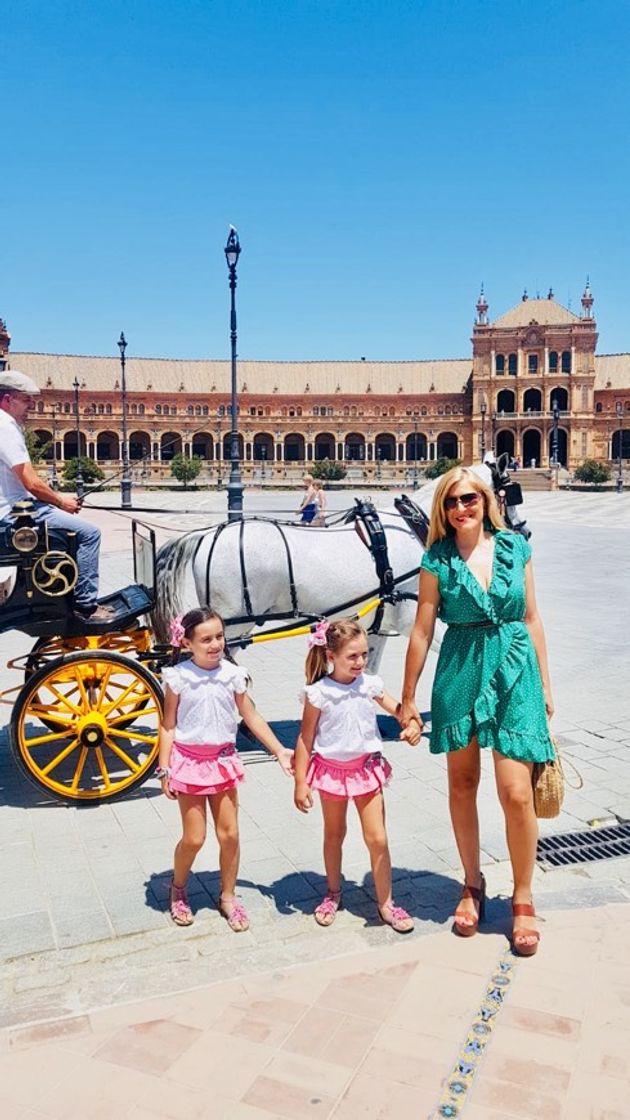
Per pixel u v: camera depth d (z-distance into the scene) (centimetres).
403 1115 357
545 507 5772
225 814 518
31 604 686
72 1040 408
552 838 655
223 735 516
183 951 489
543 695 508
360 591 814
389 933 507
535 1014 422
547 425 11625
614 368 12325
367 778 516
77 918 528
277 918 526
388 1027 414
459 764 510
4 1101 367
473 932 502
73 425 12369
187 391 12762
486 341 11906
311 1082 377
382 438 13312
